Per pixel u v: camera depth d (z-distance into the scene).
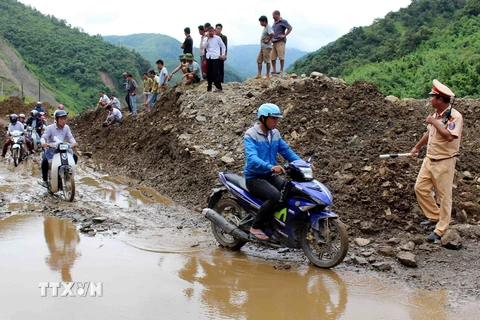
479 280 5.20
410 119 9.60
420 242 6.21
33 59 88.69
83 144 16.66
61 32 101.38
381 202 7.11
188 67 15.30
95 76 86.62
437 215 6.54
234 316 4.31
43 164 9.42
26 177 11.33
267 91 12.45
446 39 37.94
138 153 13.25
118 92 88.44
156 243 6.47
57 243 6.24
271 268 5.66
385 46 43.03
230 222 6.41
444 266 5.60
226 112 12.35
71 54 91.56
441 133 6.01
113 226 7.20
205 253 6.18
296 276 5.38
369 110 10.02
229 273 5.43
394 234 6.57
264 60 14.39
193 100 13.57
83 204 8.66
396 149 8.37
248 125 11.31
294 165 5.70
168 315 4.27
